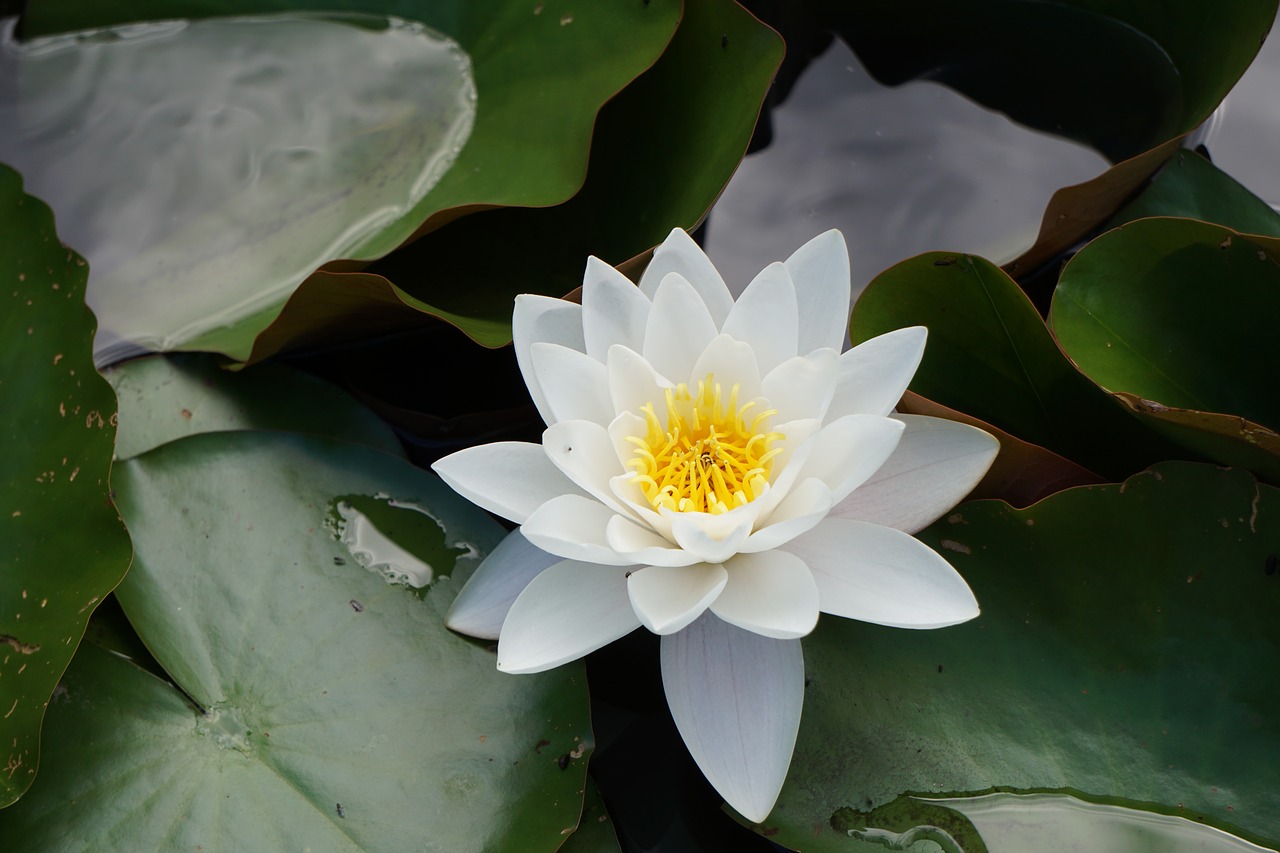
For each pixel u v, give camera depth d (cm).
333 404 107
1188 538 102
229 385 107
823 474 100
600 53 108
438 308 107
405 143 109
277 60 112
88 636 103
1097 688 101
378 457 105
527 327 102
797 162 112
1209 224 103
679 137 108
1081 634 102
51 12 113
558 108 107
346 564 104
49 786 101
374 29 112
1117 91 112
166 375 107
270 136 110
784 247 110
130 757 101
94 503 102
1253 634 101
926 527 102
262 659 103
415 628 103
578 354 101
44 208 105
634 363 101
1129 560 102
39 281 104
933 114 113
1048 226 107
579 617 100
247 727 102
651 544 100
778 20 115
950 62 114
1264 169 110
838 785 101
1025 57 114
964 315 105
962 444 102
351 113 110
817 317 102
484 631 103
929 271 105
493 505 100
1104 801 101
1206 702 101
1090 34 113
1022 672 102
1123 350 104
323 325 106
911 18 115
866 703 102
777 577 100
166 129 111
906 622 99
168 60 112
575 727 102
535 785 101
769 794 100
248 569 104
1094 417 105
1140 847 100
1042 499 103
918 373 105
